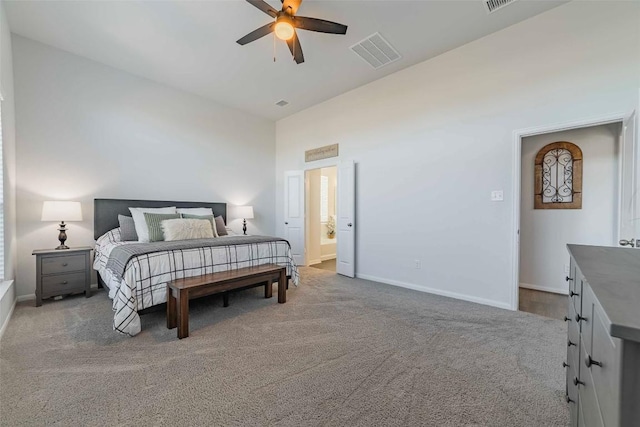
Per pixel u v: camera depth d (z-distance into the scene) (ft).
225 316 8.81
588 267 3.05
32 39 10.39
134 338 7.21
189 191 14.99
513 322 8.45
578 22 8.30
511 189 9.56
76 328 7.77
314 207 19.15
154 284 7.85
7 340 7.04
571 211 11.46
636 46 7.52
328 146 15.84
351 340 7.22
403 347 6.85
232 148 16.88
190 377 5.55
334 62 11.77
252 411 4.63
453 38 10.16
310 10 8.64
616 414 1.74
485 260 10.16
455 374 5.72
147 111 13.42
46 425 4.28
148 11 8.82
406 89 12.35
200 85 14.03
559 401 4.90
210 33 9.89
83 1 8.42
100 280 11.46
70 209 10.25
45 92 10.75
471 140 10.45
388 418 4.49
